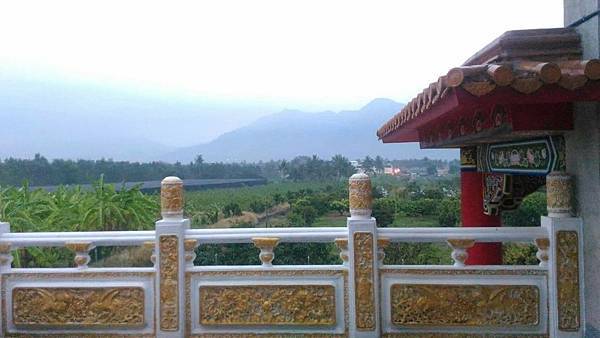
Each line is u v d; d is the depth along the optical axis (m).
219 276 4.81
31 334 4.91
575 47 3.92
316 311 4.71
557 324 4.27
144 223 23.75
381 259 4.66
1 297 4.95
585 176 3.95
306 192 41.50
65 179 55.25
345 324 4.68
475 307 4.50
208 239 4.82
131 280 4.86
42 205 21.67
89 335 4.87
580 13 3.94
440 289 4.55
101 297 4.87
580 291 4.21
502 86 3.19
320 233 4.75
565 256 4.24
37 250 16.59
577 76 3.13
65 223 20.98
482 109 4.41
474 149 7.46
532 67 3.31
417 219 25.34
